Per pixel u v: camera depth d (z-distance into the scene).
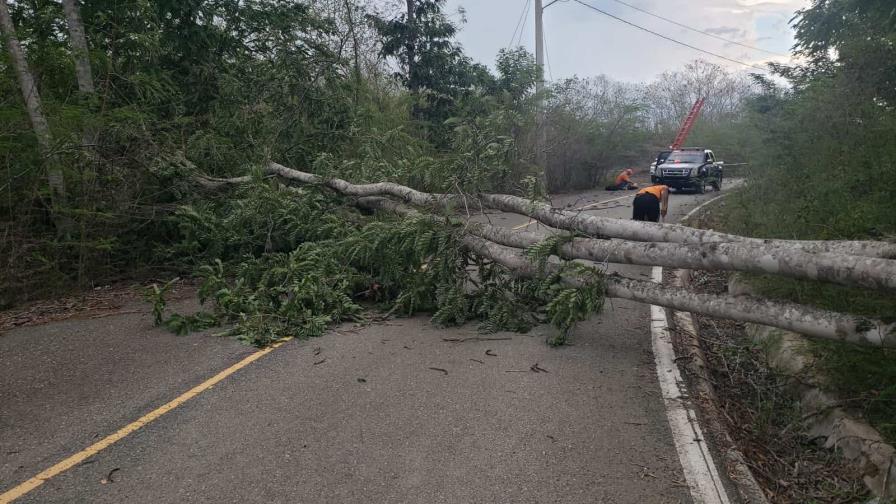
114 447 4.04
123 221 9.00
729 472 3.84
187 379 5.26
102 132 9.15
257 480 3.63
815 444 4.35
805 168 9.74
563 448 4.06
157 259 9.54
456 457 3.93
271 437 4.18
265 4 14.12
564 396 4.93
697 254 5.35
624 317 7.36
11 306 7.79
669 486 3.61
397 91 20.66
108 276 9.10
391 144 12.35
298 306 6.84
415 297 7.32
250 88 12.89
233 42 14.17
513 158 8.06
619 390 5.07
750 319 5.12
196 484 3.58
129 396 4.89
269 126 12.21
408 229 7.31
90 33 10.46
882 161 7.38
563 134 24.58
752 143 13.48
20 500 3.42
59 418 4.49
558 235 6.58
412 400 4.83
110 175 9.06
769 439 4.46
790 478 3.93
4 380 5.25
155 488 3.54
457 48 21.78
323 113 13.09
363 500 3.43
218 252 9.34
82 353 5.96
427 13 21.22
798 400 4.99
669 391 5.05
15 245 7.88
